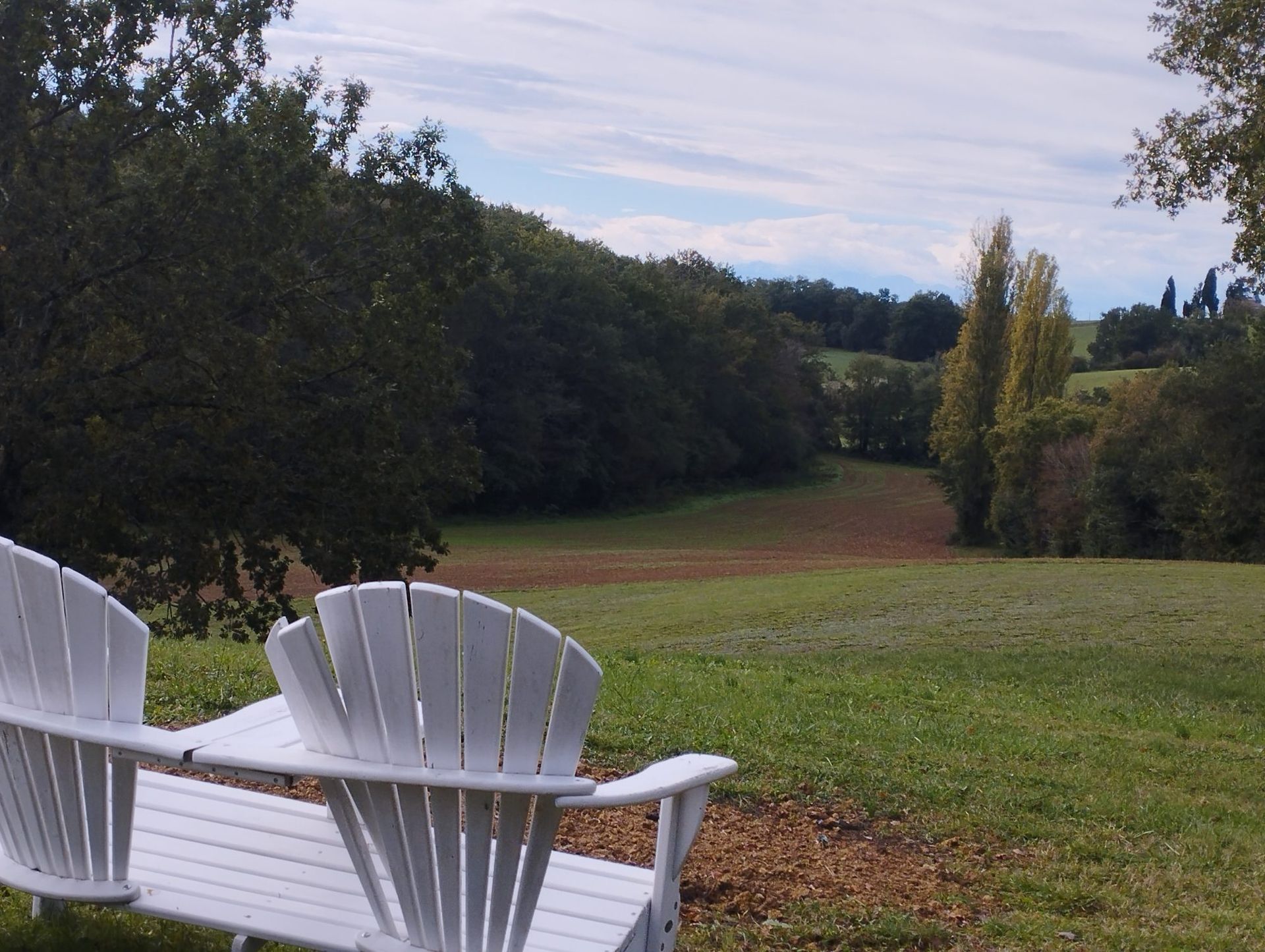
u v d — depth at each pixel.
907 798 5.66
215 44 20.66
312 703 2.35
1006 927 4.05
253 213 20.56
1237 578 25.06
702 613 24.27
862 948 3.76
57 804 2.62
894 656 16.97
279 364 22.50
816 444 105.44
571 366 71.25
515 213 87.12
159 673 6.71
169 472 20.28
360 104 22.78
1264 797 7.34
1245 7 14.46
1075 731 9.20
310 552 22.02
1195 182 15.47
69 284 19.48
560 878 2.83
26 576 2.50
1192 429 43.03
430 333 23.44
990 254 66.06
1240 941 4.18
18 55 19.20
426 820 2.37
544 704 2.29
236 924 2.58
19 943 3.21
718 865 4.37
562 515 71.62
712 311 86.94
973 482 67.25
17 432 19.05
